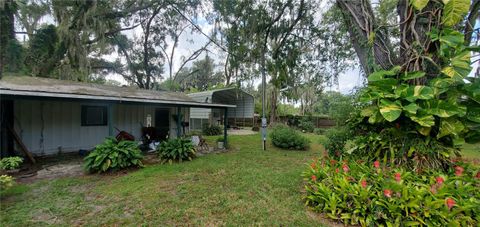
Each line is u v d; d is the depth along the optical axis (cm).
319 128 1598
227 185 419
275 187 403
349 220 268
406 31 318
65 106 712
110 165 498
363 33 363
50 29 982
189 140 689
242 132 1576
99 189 400
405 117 299
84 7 1009
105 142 545
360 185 273
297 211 306
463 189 248
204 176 479
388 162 320
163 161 612
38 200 350
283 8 959
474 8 297
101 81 1612
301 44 1022
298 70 1088
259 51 1023
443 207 230
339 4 401
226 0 1021
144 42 1518
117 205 333
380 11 363
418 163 292
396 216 241
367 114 319
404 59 320
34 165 571
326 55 977
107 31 1216
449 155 292
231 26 1065
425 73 291
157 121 962
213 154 750
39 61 996
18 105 624
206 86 2512
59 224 279
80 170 528
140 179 457
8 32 871
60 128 703
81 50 1021
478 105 276
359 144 365
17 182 436
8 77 674
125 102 620
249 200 347
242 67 1091
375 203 254
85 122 755
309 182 345
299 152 798
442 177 264
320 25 947
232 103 1900
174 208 322
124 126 849
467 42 303
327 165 375
